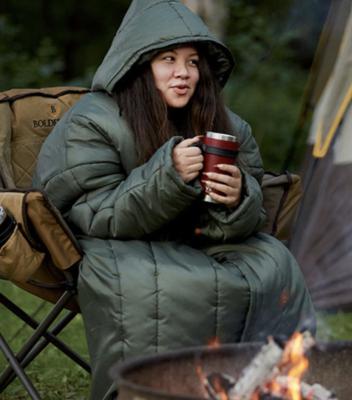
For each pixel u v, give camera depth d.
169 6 5.32
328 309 8.15
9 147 5.52
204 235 5.19
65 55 18.75
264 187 5.70
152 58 5.29
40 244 4.96
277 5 16.98
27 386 4.86
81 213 5.11
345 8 8.18
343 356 4.25
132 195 4.95
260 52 15.28
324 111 8.40
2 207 4.80
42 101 5.74
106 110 5.26
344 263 8.20
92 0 18.80
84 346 7.17
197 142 5.01
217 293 4.86
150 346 4.79
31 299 8.45
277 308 5.00
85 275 4.91
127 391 3.74
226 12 14.62
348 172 8.20
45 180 5.25
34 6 18.64
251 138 5.68
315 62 8.55
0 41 15.43
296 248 8.34
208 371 4.12
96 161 5.16
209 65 5.46
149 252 4.96
